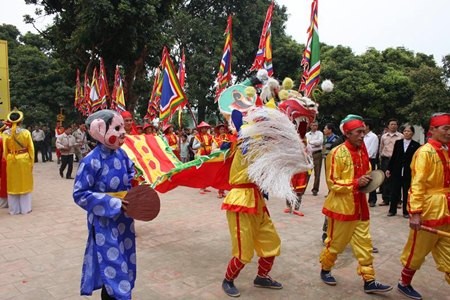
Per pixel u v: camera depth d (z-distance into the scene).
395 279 4.75
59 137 13.55
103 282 3.10
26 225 7.17
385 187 9.11
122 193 3.32
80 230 6.80
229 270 4.24
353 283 4.60
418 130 21.12
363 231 4.28
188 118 27.48
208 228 6.95
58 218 7.72
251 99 4.44
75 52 18.20
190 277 4.73
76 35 16.78
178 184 5.02
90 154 3.24
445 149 3.94
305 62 8.29
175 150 12.91
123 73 18.84
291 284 4.56
